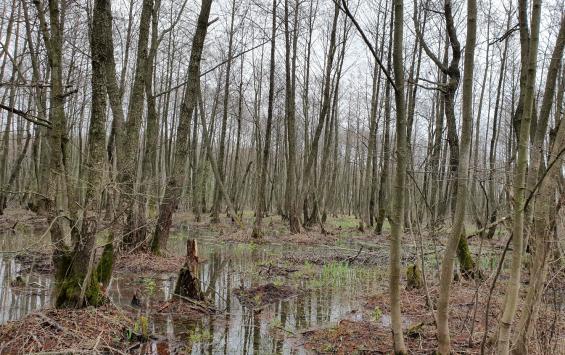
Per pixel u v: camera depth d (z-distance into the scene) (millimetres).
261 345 6012
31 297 7715
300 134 43594
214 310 7621
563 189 3498
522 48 5172
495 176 4016
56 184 5973
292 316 7484
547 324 4262
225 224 24469
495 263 10211
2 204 20953
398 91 3840
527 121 3232
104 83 6395
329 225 27141
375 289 9594
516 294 3295
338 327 6641
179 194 12617
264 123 38969
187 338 6156
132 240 11594
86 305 6113
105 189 6191
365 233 22875
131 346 5570
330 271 11758
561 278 4160
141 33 11430
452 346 5262
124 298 8039
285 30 19641
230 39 26500
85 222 6055
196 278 8023
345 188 53531
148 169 13039
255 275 11078
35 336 5137
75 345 5117
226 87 25188
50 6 6113
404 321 6777
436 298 7676
